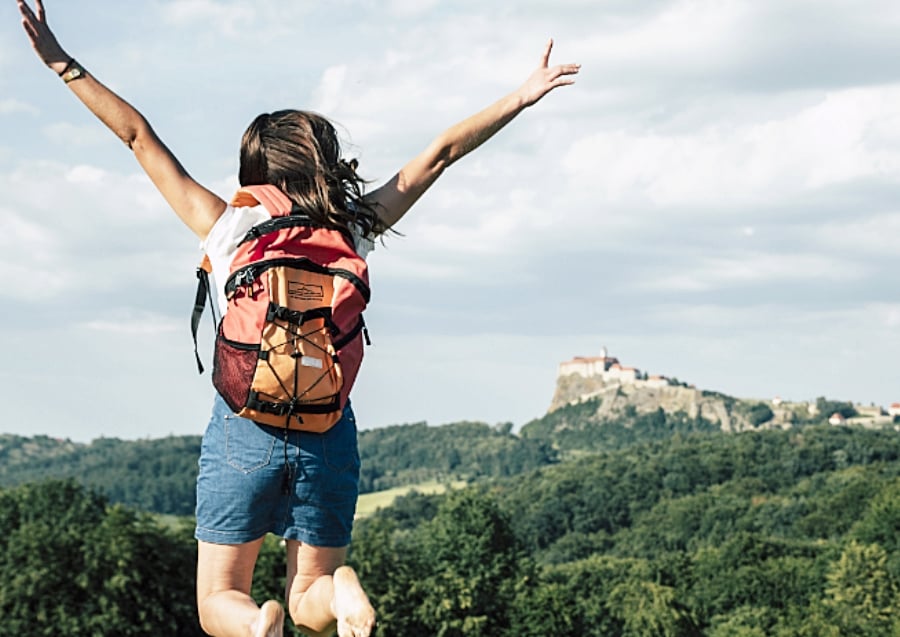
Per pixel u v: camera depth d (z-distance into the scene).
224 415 4.73
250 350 4.54
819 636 100.31
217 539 4.75
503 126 5.37
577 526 195.00
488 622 80.31
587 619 112.31
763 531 167.00
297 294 4.62
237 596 4.71
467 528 83.06
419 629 78.25
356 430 4.96
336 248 4.70
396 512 194.25
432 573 81.69
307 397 4.57
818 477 196.88
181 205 4.77
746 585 116.88
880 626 102.25
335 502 4.81
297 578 4.86
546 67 5.48
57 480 71.56
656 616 109.69
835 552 118.50
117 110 4.82
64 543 65.69
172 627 66.12
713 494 196.25
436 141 5.32
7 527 68.88
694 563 127.31
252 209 4.72
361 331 4.79
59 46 4.83
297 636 60.88
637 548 175.25
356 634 4.32
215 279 4.74
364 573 78.06
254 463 4.66
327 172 4.78
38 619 63.06
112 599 64.75
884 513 122.81
